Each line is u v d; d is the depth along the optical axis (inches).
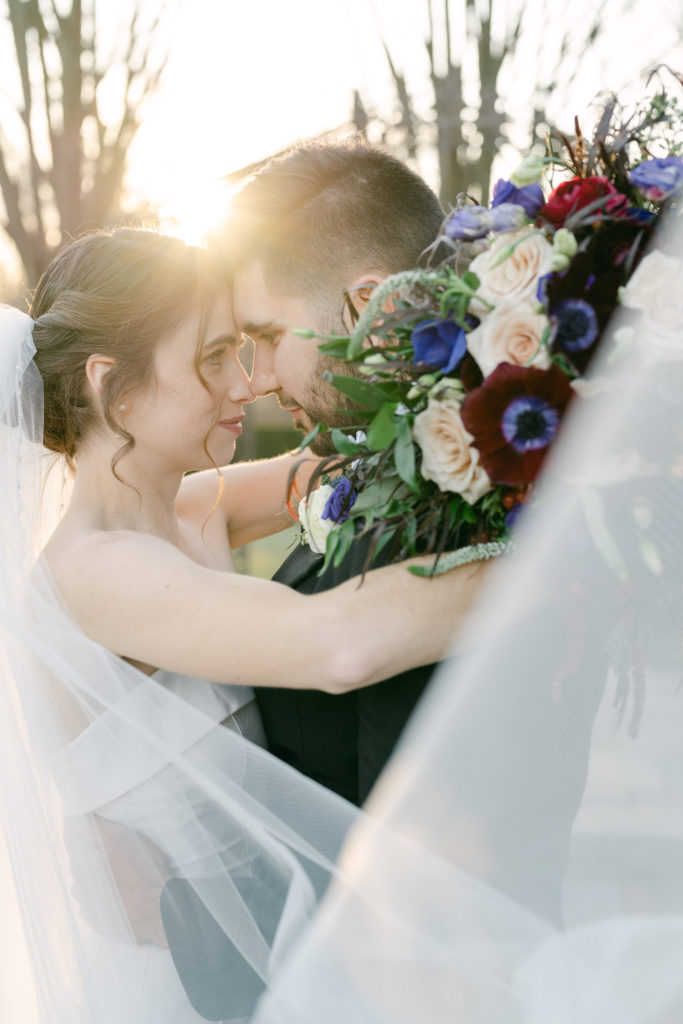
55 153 185.6
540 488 41.4
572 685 42.2
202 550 66.4
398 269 57.3
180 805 49.0
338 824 45.9
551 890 42.8
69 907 49.6
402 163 60.6
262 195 58.1
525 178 44.6
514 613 41.8
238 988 47.7
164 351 55.8
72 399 56.3
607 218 40.1
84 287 56.0
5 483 52.4
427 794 42.5
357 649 44.8
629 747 43.1
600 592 40.5
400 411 45.5
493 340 41.7
